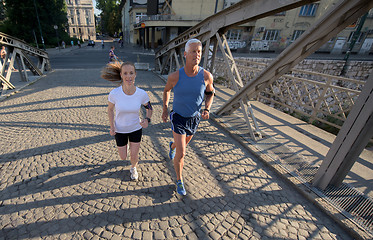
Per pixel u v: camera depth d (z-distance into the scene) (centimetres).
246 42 2688
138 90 234
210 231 208
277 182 294
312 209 246
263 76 371
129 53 2664
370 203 248
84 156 330
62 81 904
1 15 4044
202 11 2588
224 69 1018
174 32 2927
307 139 424
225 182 287
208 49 615
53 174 282
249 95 429
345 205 244
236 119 519
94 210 225
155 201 243
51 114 512
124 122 237
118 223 210
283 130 466
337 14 246
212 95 246
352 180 293
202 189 269
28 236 192
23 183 263
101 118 496
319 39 296
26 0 3147
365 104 212
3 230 197
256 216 230
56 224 205
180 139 232
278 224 221
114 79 246
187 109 229
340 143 241
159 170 304
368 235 204
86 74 1093
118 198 244
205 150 372
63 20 4053
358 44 2470
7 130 418
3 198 237
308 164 329
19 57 862
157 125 473
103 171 294
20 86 780
